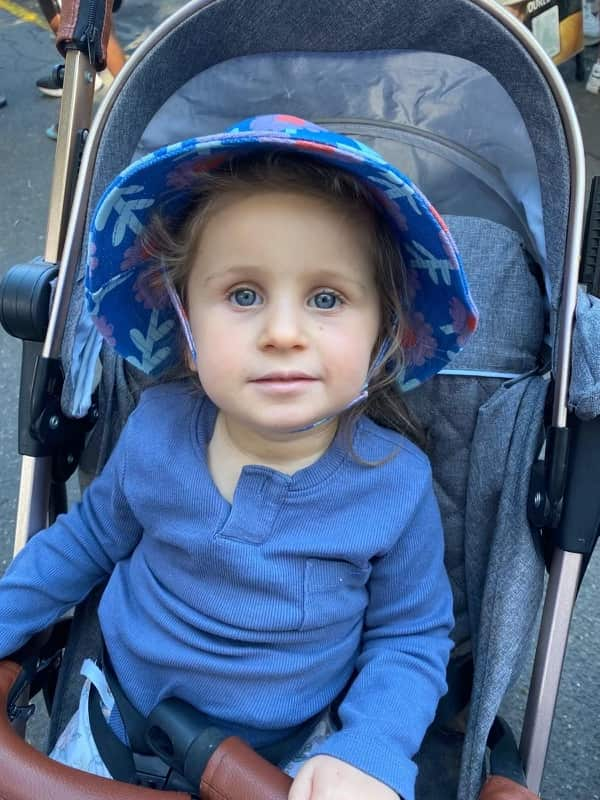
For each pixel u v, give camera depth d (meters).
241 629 0.49
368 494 0.51
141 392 0.59
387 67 0.55
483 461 0.55
